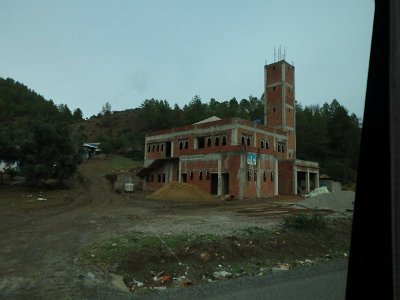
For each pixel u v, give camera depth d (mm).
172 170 52344
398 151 1252
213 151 44750
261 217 22953
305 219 17422
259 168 44250
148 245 12344
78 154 45781
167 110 122688
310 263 12664
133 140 106438
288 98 60500
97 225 19078
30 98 153500
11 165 46281
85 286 8938
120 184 56438
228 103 135250
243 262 12078
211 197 40625
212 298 7652
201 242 12953
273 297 7578
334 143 85562
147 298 7910
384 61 1392
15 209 26469
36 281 9242
